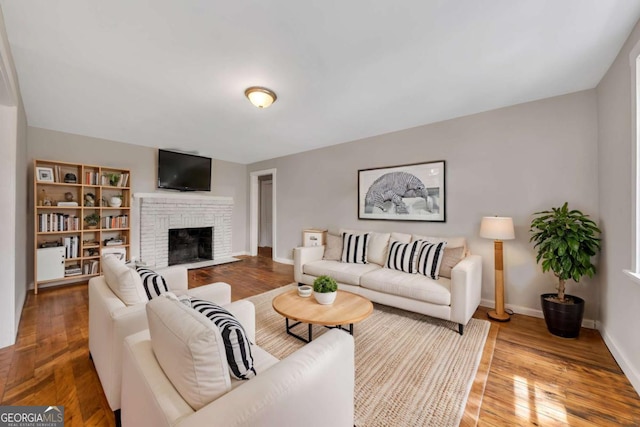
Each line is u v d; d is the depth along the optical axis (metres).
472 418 1.41
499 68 2.14
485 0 1.45
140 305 1.48
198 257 5.73
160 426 0.76
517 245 2.83
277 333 2.35
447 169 3.28
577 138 2.52
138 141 4.33
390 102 2.78
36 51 1.90
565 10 1.52
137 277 1.59
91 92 2.56
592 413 1.45
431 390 1.62
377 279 2.79
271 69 2.15
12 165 2.15
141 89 2.49
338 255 3.71
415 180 3.52
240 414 0.71
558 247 2.23
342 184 4.36
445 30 1.69
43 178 3.53
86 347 2.07
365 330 2.42
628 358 1.76
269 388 0.80
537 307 2.73
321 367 0.95
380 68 2.14
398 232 3.69
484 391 1.62
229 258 5.69
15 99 2.13
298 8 1.51
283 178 5.33
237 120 3.32
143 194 4.50
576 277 2.21
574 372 1.80
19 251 2.64
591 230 2.27
